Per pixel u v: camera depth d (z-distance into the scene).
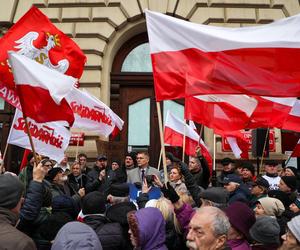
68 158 8.26
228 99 4.82
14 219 2.25
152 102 9.36
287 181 4.84
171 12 9.01
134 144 9.17
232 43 3.46
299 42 3.39
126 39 9.48
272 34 3.47
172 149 8.82
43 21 4.85
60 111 3.85
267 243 2.78
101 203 3.08
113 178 5.81
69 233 2.07
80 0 9.07
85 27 8.99
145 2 9.06
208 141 8.54
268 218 2.87
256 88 3.38
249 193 4.90
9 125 9.04
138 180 5.89
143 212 2.66
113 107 9.27
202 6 9.07
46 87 3.75
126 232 3.06
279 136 8.56
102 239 2.91
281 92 3.35
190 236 2.06
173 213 3.13
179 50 3.60
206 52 3.51
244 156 6.92
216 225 2.02
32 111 3.67
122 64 9.53
